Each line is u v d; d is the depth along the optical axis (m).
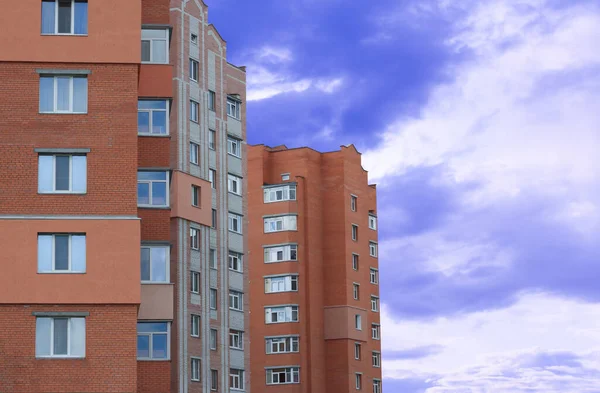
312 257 106.81
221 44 83.31
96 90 47.41
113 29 47.94
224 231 81.00
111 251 46.00
